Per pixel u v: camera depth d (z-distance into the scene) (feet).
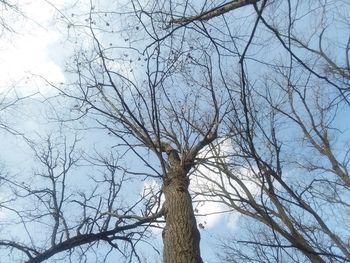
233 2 13.03
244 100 11.26
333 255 11.60
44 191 19.15
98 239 18.12
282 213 20.10
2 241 16.84
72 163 20.54
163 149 19.92
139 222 18.25
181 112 21.30
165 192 17.02
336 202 24.23
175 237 14.82
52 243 17.57
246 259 27.35
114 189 19.80
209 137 19.75
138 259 19.21
